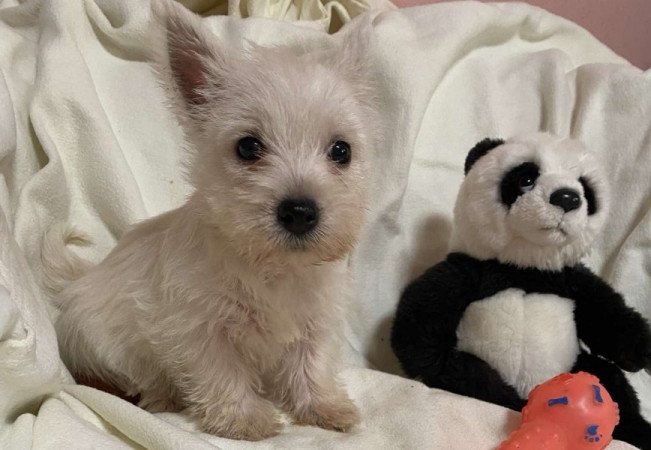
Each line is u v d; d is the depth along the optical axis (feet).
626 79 1.40
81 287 1.10
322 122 0.93
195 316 0.95
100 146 1.27
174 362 0.99
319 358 1.05
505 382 1.07
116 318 1.05
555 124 1.42
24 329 0.77
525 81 1.49
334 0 1.58
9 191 1.21
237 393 0.97
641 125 1.37
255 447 0.89
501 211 1.08
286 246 0.86
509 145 1.13
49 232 1.18
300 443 0.91
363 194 1.00
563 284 1.11
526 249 1.08
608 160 1.38
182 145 1.17
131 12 1.33
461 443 0.92
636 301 1.27
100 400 0.89
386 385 1.09
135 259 1.06
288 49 1.12
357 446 0.90
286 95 0.92
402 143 1.31
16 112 1.24
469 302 1.12
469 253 1.15
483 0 1.64
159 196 1.36
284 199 0.86
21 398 0.83
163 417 0.99
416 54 1.36
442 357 1.11
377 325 1.34
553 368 1.07
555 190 1.03
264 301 0.94
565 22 1.59
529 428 0.86
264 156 0.91
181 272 0.96
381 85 1.32
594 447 0.85
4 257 0.89
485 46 1.51
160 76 0.97
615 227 1.34
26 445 0.75
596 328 1.10
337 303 1.04
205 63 0.98
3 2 1.45
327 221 0.87
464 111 1.45
